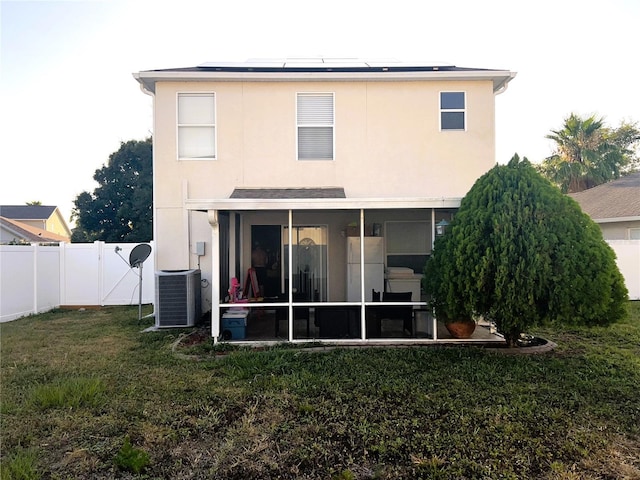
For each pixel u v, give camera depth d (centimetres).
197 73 994
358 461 354
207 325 935
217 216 754
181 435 403
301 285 1077
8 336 830
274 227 1080
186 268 1009
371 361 627
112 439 396
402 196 1032
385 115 1034
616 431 405
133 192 2802
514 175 651
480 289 636
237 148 1023
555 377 555
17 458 352
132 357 668
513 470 337
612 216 1608
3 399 486
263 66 1061
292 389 517
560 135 2284
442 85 1034
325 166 1030
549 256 612
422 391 505
